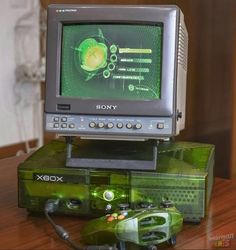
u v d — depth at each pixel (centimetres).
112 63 90
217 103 167
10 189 112
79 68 91
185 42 102
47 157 101
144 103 88
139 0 127
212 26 163
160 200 91
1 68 358
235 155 157
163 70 88
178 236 86
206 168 94
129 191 92
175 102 88
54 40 91
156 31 89
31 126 385
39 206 95
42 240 84
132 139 94
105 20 89
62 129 91
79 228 90
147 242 80
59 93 91
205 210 91
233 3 163
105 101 89
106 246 79
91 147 101
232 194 110
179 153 104
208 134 165
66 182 93
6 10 357
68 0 127
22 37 367
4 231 88
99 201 93
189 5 150
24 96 374
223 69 166
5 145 365
